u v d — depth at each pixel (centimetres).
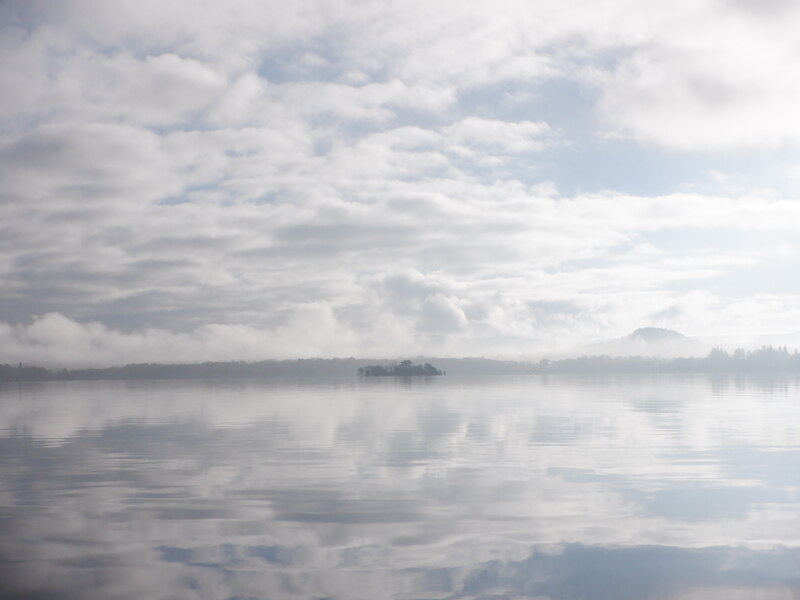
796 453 1797
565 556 902
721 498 1239
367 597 759
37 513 1152
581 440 2127
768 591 779
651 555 905
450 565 868
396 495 1284
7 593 779
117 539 991
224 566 869
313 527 1052
